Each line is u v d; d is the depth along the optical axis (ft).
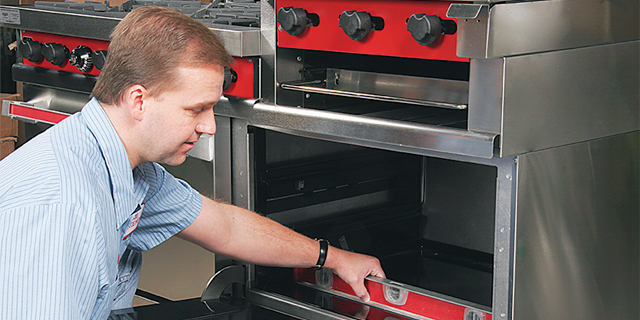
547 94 3.99
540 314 4.24
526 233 4.02
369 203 6.51
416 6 4.11
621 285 4.81
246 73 5.16
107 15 6.00
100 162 3.39
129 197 3.56
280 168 5.69
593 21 4.20
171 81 3.20
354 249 6.30
